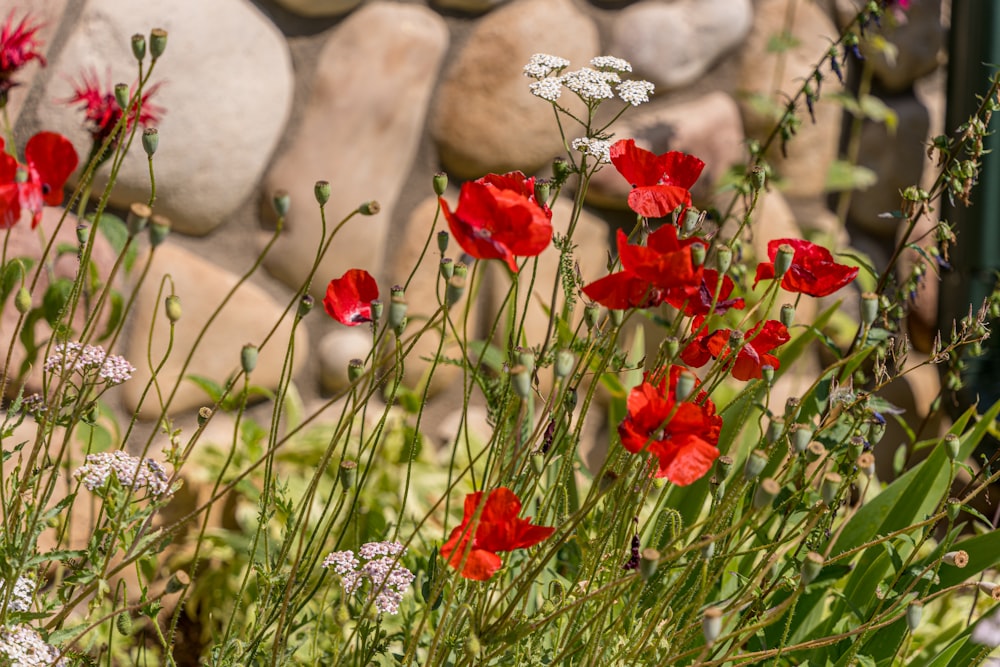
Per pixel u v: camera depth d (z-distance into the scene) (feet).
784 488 6.75
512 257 5.82
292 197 8.18
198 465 8.00
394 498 8.16
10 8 7.37
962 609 7.84
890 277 7.44
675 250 5.90
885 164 10.55
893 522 7.10
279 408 6.18
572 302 6.47
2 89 6.61
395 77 8.34
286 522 6.43
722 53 9.61
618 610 6.63
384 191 8.51
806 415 7.01
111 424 7.95
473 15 8.57
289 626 6.27
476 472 8.79
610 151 6.30
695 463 5.74
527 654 6.23
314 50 8.15
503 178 6.11
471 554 5.81
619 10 9.12
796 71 9.88
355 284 6.09
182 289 7.99
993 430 7.50
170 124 7.77
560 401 6.07
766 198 10.04
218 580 7.86
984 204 9.56
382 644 6.42
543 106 8.76
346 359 8.68
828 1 9.96
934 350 6.77
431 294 8.80
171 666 6.24
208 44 7.82
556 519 6.50
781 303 9.76
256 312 8.25
